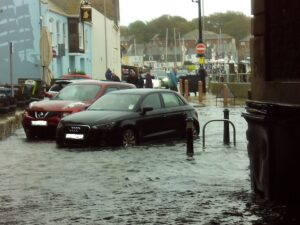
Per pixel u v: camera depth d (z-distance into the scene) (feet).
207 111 101.14
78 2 180.55
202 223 26.55
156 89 61.67
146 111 57.77
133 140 56.44
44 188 35.50
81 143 54.95
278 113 27.43
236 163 44.88
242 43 424.46
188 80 153.38
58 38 168.55
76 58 187.11
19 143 60.70
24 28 145.79
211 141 60.03
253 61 31.71
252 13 31.32
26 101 94.43
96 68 219.82
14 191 34.68
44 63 124.67
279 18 28.66
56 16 164.96
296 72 27.09
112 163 45.01
